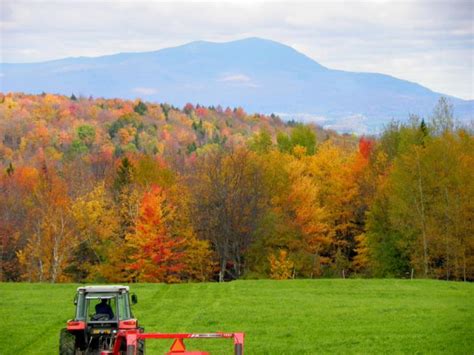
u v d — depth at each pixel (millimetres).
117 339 27781
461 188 89188
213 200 105188
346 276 110188
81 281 107312
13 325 46531
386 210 103188
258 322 48344
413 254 93562
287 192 108812
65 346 30625
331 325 47094
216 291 62219
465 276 90562
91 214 106438
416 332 44281
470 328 45156
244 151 112625
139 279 95938
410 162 92812
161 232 95000
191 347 40750
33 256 106938
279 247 108688
